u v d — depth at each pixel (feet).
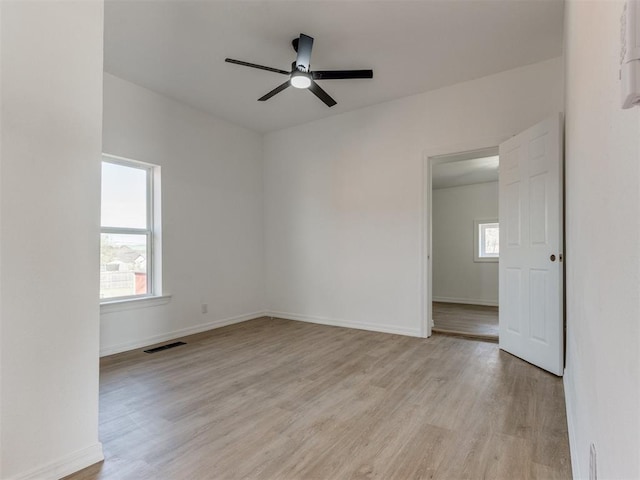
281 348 12.17
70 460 5.44
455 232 24.26
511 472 5.42
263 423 6.99
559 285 9.14
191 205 14.53
